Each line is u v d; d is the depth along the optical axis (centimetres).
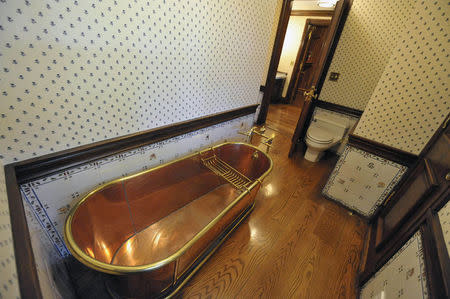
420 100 131
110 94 107
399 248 106
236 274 128
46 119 90
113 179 127
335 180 196
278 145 320
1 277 35
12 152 84
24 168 88
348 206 195
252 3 157
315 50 498
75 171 107
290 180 236
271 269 133
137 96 118
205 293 116
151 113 131
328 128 278
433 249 75
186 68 137
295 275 131
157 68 120
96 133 109
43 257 84
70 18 81
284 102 541
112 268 78
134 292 95
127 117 119
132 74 111
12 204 66
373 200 176
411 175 142
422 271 77
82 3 82
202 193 187
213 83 164
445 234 74
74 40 85
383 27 209
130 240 136
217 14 136
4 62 72
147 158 142
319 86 274
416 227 98
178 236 146
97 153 113
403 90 136
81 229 98
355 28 226
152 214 149
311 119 298
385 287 101
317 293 123
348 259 146
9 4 67
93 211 109
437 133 127
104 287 112
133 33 102
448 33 112
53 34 79
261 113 375
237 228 161
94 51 93
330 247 155
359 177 179
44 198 100
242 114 218
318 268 138
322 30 468
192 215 166
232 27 152
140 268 80
